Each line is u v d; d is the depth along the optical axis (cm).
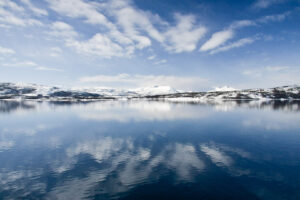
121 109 9562
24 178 1920
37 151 2784
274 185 1698
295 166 2133
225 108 9694
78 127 4609
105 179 1866
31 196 1591
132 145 3038
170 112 7888
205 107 10444
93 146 3000
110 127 4575
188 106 11350
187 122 5247
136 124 4975
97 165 2225
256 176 1880
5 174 2022
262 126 4578
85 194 1603
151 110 8850
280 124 4831
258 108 9538
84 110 9088
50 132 4056
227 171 2008
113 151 2741
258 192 1583
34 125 4941
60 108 10506
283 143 3086
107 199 1519
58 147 2967
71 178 1903
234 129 4234
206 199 1489
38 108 10556
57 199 1545
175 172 1998
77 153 2673
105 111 8519
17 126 4809
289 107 10094
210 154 2564
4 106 12356
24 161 2391
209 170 2036
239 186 1686
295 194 1552
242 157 2442
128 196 1555
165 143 3139
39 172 2061
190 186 1694
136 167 2147
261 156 2467
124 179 1856
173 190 1631
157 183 1764
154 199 1504
